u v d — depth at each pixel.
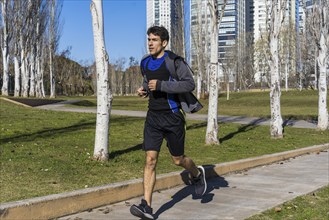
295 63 80.25
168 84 5.08
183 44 50.03
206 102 46.81
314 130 19.17
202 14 56.09
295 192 7.23
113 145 11.65
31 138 12.24
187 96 5.38
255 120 24.92
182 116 5.38
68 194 5.72
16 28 46.62
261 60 83.81
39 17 50.06
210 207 6.17
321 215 5.84
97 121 9.05
